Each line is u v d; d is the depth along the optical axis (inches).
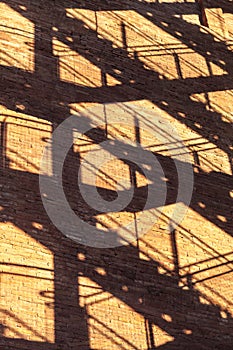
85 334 989.2
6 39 1147.9
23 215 1020.5
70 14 1245.7
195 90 1322.6
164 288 1093.8
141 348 1025.5
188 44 1368.1
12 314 946.1
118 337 1013.8
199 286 1130.7
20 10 1188.5
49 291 990.4
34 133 1095.0
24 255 994.1
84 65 1211.2
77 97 1171.9
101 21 1278.3
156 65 1299.2
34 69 1149.7
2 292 954.1
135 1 1346.0
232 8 1482.5
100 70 1224.2
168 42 1342.3
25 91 1120.8
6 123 1076.5
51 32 1204.5
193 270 1138.7
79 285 1019.9
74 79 1184.2
